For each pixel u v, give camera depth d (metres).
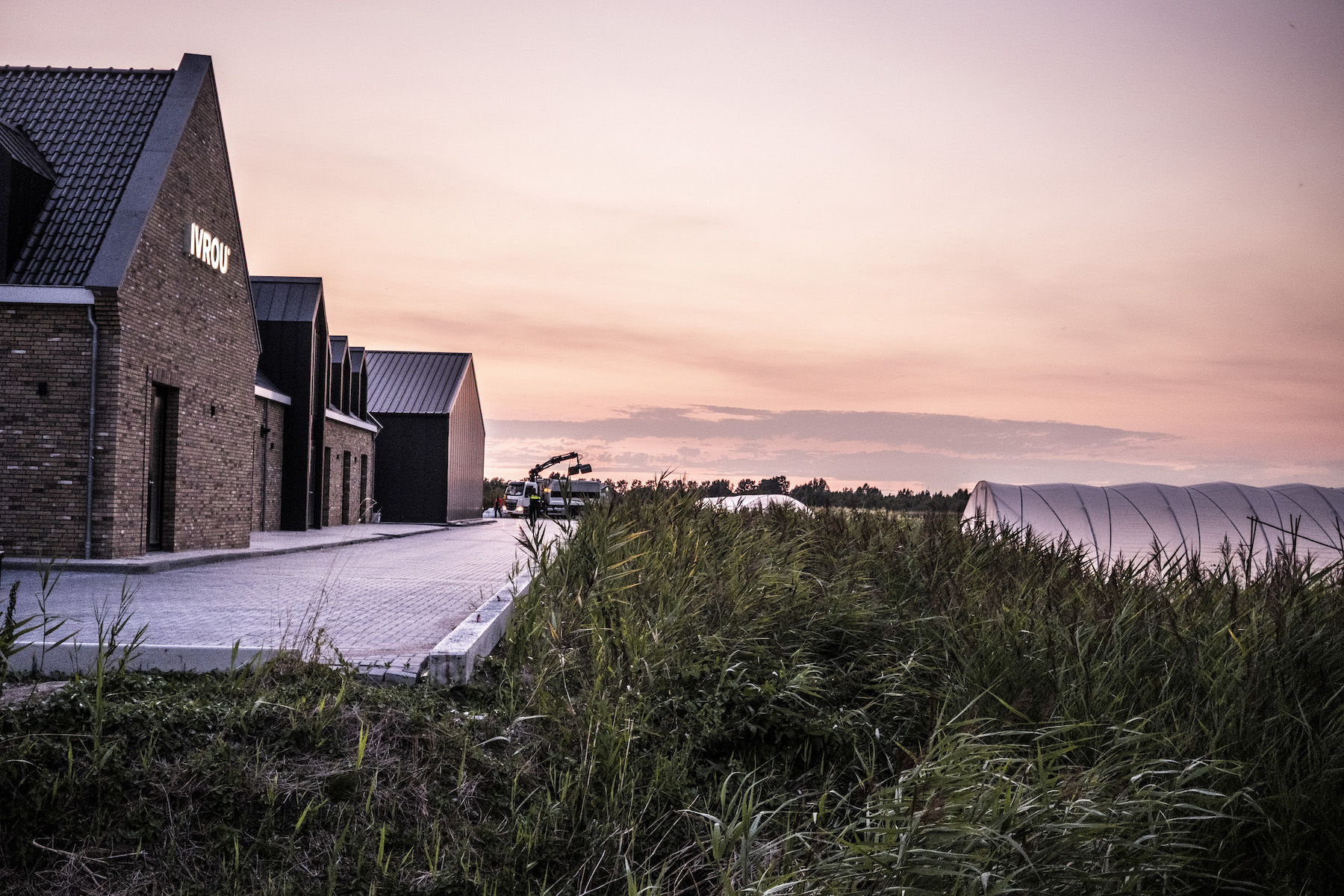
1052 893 3.39
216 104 17.11
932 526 10.52
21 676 5.44
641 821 4.77
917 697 6.24
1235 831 4.14
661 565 8.23
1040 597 6.97
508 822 4.61
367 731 4.86
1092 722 4.77
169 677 5.54
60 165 15.23
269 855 4.14
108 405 13.81
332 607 9.45
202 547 16.94
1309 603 6.00
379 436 39.97
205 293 16.95
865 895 3.32
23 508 13.77
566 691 5.83
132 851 4.05
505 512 56.53
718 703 5.89
